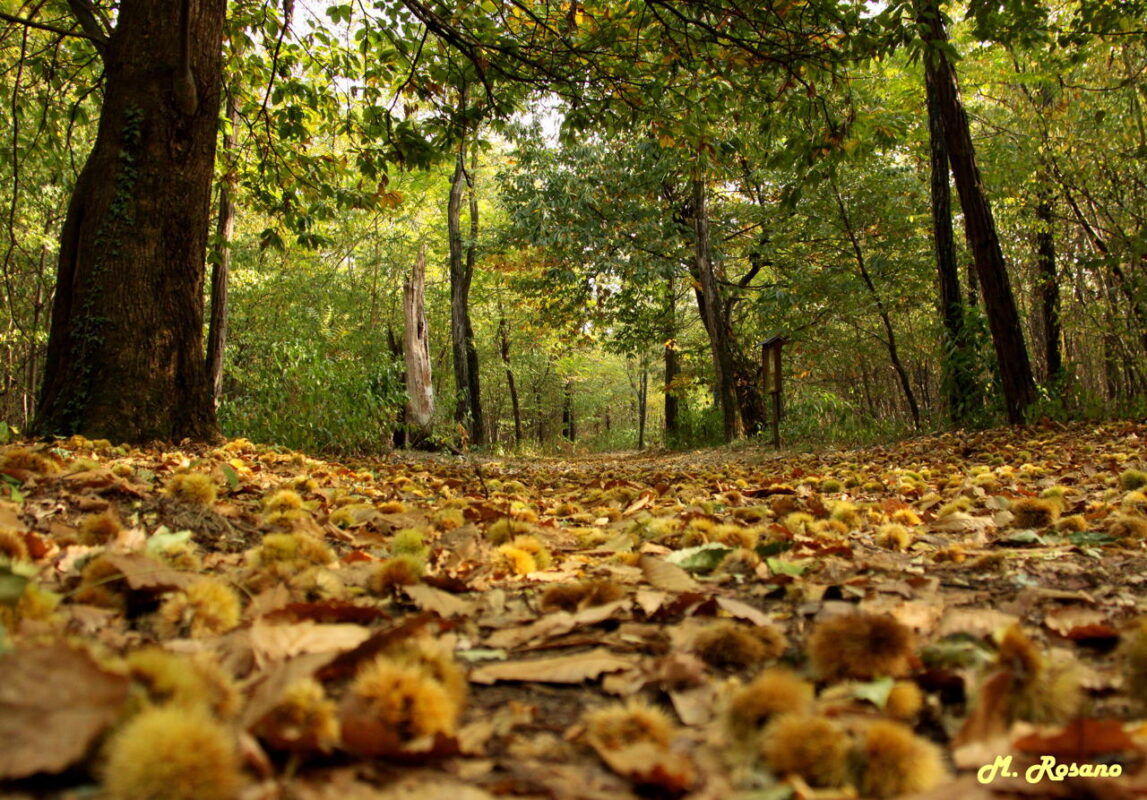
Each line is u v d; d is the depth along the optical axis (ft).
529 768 4.11
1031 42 31.42
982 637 5.92
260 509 12.24
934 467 25.91
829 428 55.93
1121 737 3.75
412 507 13.75
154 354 20.72
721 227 81.30
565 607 7.49
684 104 31.14
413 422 57.47
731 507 16.35
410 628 5.28
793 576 8.48
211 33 22.72
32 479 10.98
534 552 9.57
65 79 34.73
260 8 33.40
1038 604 7.47
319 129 37.86
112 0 29.32
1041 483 18.25
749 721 4.18
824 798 3.60
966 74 53.42
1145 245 41.14
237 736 3.65
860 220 71.87
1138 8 32.35
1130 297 45.03
